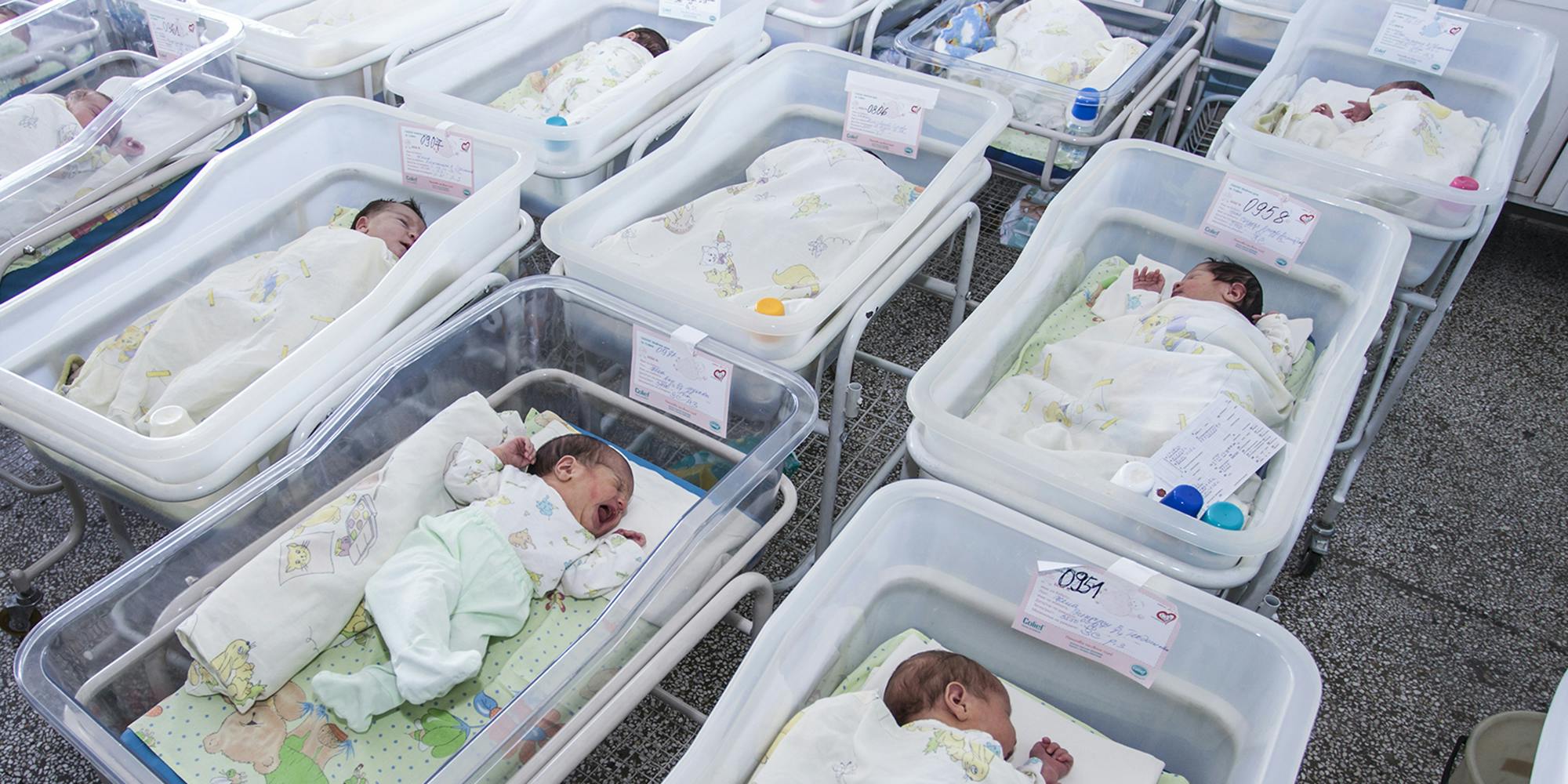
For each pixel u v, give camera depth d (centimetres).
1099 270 200
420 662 123
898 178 216
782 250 200
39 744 159
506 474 149
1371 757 170
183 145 199
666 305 159
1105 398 164
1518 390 253
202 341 167
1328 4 257
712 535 126
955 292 207
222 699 126
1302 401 165
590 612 143
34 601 175
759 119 229
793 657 119
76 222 183
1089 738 126
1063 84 252
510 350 169
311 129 197
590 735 107
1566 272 297
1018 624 129
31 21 228
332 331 145
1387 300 162
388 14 239
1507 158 200
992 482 132
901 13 281
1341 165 189
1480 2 269
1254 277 187
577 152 199
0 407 135
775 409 150
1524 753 152
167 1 225
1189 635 120
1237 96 287
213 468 132
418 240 158
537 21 247
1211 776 124
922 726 115
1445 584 201
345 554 135
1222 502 126
